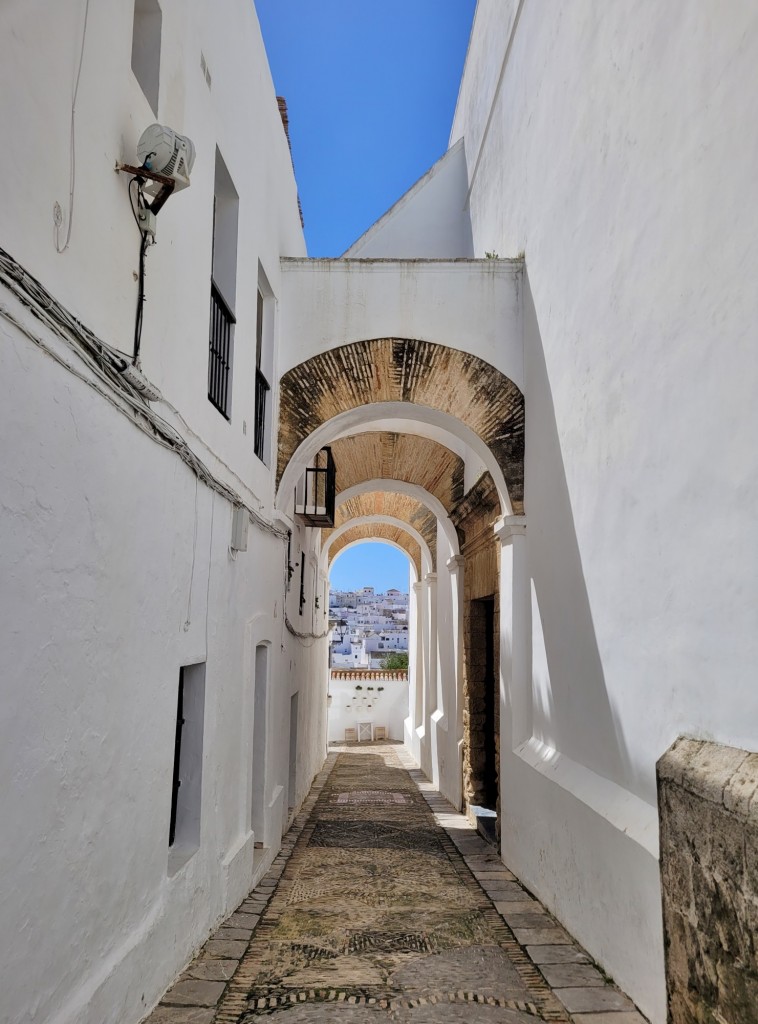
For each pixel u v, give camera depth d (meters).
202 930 4.56
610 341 4.60
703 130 3.32
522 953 4.72
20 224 2.32
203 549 4.56
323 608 16.86
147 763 3.54
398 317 7.55
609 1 4.60
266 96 6.91
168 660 3.87
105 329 3.04
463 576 10.77
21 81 2.31
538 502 6.62
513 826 6.93
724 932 2.93
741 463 3.01
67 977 2.67
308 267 7.66
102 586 2.98
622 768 4.38
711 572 3.27
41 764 2.46
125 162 3.25
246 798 5.97
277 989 4.04
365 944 4.84
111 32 3.10
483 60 9.70
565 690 5.64
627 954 4.00
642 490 4.06
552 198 6.11
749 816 2.71
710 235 3.27
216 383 5.22
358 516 15.77
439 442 10.77
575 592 5.35
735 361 3.06
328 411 7.64
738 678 3.05
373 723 24.14
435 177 11.70
